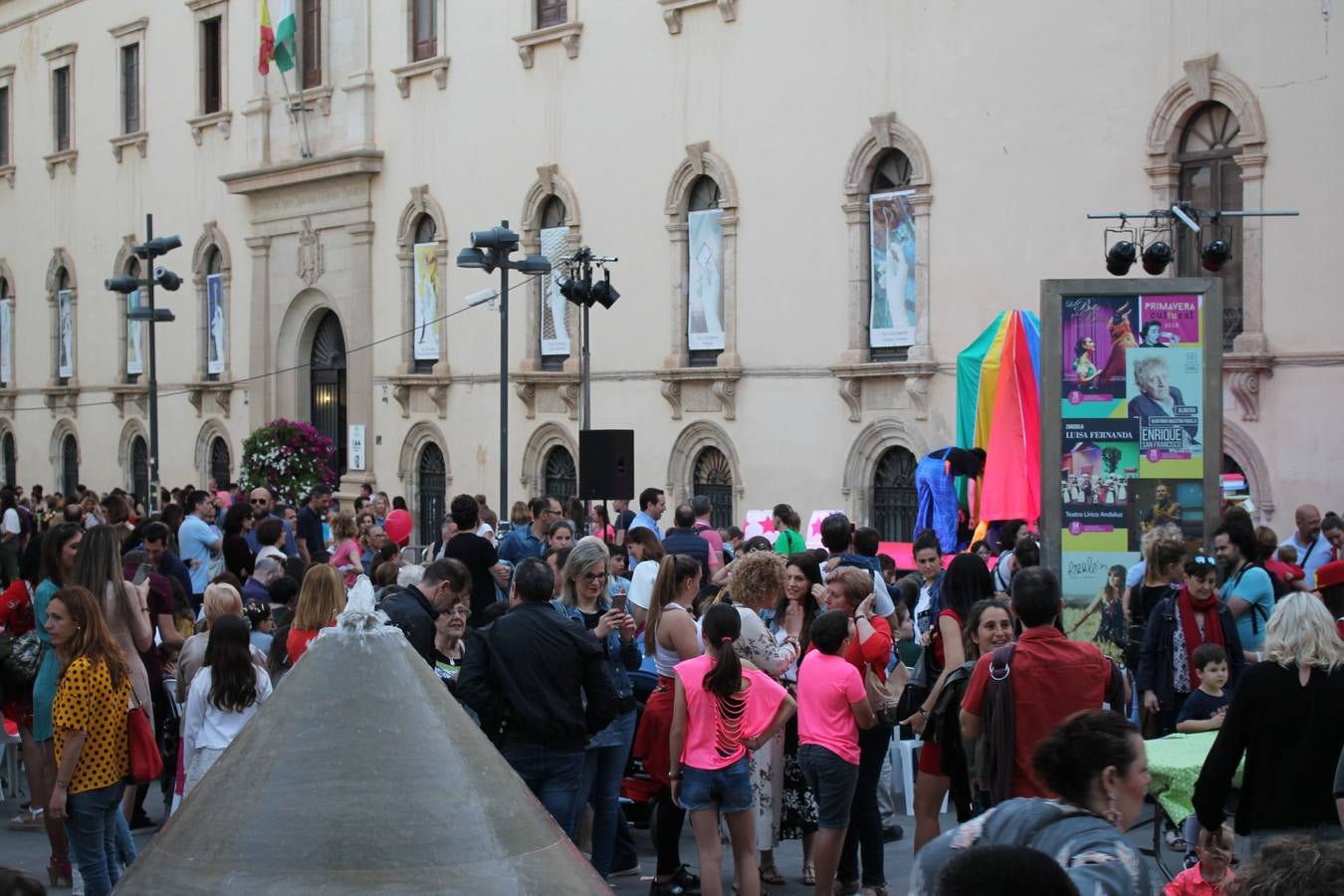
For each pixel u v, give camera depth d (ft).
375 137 112.27
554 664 28.19
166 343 136.67
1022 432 56.85
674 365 88.22
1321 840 13.51
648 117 90.17
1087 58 68.33
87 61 146.10
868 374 77.46
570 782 28.55
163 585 39.96
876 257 78.38
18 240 157.89
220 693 29.71
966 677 26.66
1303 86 60.95
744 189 84.58
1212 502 43.34
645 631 35.24
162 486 138.10
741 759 29.40
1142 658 34.99
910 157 75.87
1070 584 43.62
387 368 111.65
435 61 105.50
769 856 33.91
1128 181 67.05
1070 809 15.92
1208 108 64.95
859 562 37.45
